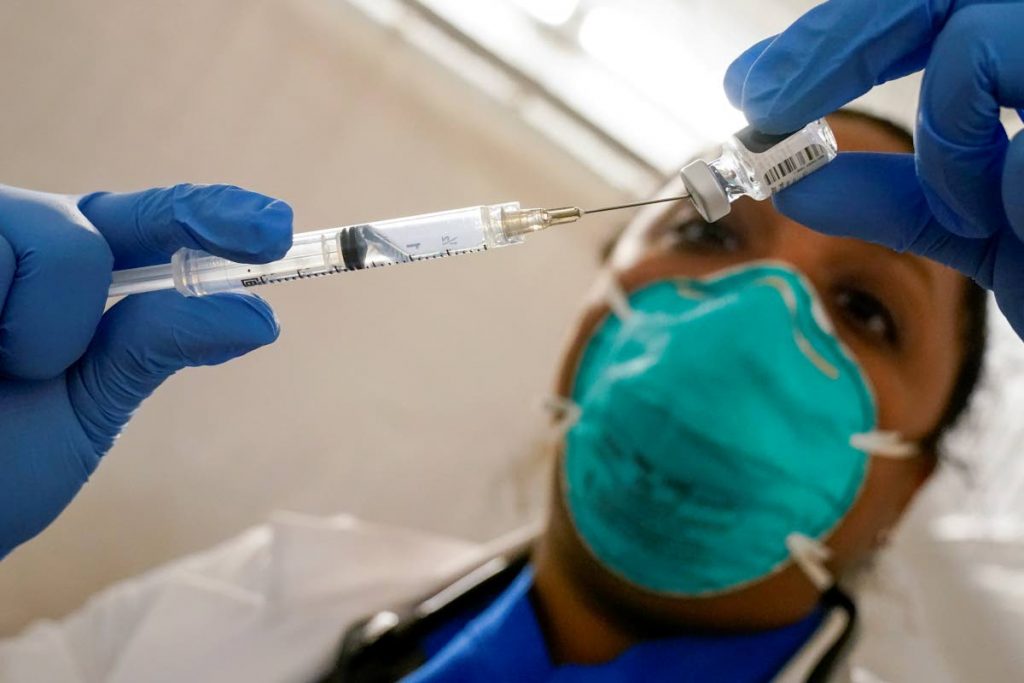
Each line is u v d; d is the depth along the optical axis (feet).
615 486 3.50
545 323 5.09
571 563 3.75
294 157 5.25
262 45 5.28
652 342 3.62
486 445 5.16
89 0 5.39
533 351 5.12
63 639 4.57
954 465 4.18
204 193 2.50
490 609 3.98
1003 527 4.12
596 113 4.84
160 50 5.36
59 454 2.60
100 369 2.63
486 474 5.15
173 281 2.62
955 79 2.02
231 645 4.39
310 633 4.40
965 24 2.03
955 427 3.83
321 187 5.22
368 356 5.31
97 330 2.70
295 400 5.33
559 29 4.76
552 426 4.00
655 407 3.43
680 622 3.63
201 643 4.40
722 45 4.37
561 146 4.95
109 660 4.49
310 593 4.51
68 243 2.42
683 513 3.43
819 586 3.57
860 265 3.55
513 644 3.72
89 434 2.71
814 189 2.45
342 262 2.56
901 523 4.07
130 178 5.36
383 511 5.21
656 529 3.47
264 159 5.27
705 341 3.44
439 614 4.07
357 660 4.07
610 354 3.78
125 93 5.37
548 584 3.82
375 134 5.16
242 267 2.57
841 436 3.43
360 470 5.26
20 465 2.52
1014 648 3.86
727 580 3.52
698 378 3.40
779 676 3.55
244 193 2.49
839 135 3.62
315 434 5.31
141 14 5.36
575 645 3.76
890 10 2.13
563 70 4.85
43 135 5.40
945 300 3.54
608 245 4.61
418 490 5.20
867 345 3.51
